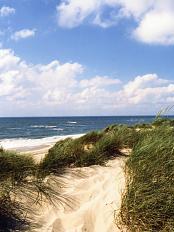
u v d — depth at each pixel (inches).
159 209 159.2
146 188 173.5
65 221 173.0
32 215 176.6
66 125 2997.0
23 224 167.6
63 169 245.4
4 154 242.8
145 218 157.2
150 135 280.1
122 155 302.5
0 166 219.5
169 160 198.5
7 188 193.9
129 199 167.9
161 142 228.4
